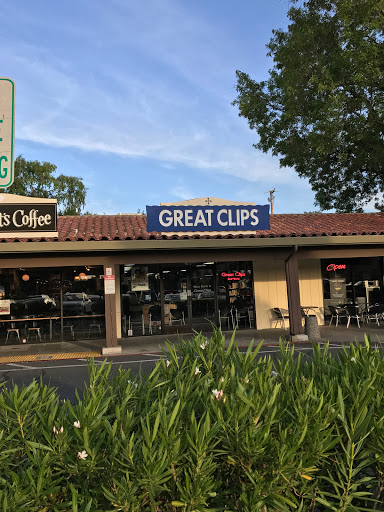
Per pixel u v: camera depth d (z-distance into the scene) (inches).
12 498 72.4
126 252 504.1
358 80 691.4
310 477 83.9
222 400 94.2
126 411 96.7
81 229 564.7
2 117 94.3
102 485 78.0
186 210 498.6
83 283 597.0
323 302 665.0
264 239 503.8
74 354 485.4
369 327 615.8
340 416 89.0
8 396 103.2
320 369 118.8
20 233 456.4
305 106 813.2
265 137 940.0
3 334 570.9
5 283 577.6
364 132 775.1
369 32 704.4
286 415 96.2
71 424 91.8
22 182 1497.3
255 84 928.3
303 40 789.9
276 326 641.0
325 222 668.7
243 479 88.4
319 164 948.0
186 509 77.3
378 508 97.5
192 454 80.4
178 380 107.3
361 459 95.3
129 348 511.5
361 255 559.8
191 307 625.3
